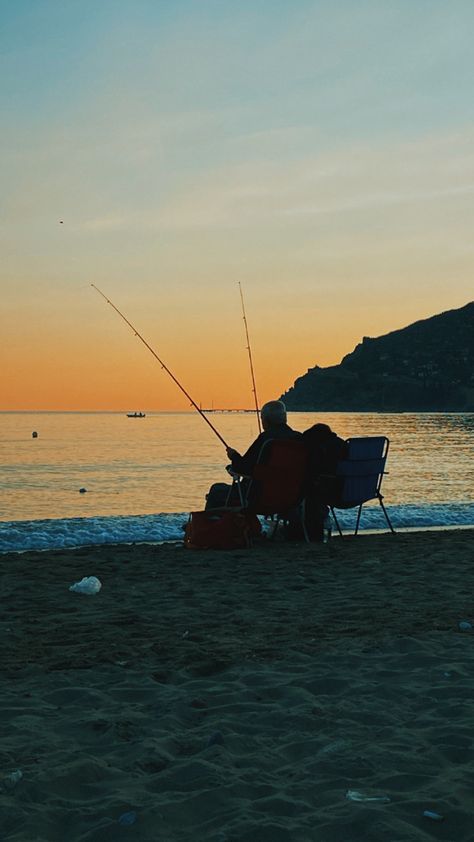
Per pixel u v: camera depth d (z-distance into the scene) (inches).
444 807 99.6
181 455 1652.3
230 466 322.0
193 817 99.2
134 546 340.5
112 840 93.0
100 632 192.1
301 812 99.7
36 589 243.6
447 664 163.9
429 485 871.7
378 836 92.8
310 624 199.2
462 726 127.6
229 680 155.5
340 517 489.7
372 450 344.2
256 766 114.4
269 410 325.4
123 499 806.5
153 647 178.1
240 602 225.5
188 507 727.1
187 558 301.0
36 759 115.7
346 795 104.0
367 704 140.6
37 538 400.5
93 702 142.6
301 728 129.8
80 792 106.5
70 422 5575.8
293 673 159.3
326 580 257.6
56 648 178.2
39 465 1347.2
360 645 179.3
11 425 4576.8
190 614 210.8
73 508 727.1
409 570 274.8
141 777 110.6
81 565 285.3
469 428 3472.0
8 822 96.8
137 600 228.2
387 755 116.6
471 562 291.7
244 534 326.6
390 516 494.9
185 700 142.6
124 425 4571.9
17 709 138.3
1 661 168.2
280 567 281.0
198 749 121.5
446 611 212.8
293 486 321.1
